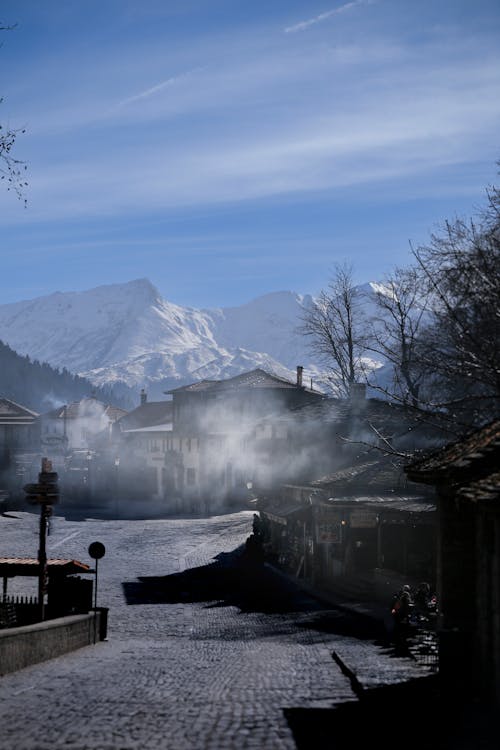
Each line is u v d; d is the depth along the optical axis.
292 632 27.91
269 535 54.19
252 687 16.00
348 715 12.82
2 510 83.94
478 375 25.48
